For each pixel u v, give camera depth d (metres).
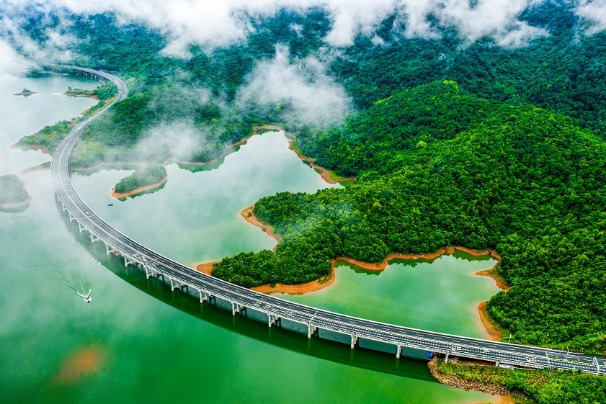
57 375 178.25
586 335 179.25
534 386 165.12
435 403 166.88
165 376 179.75
